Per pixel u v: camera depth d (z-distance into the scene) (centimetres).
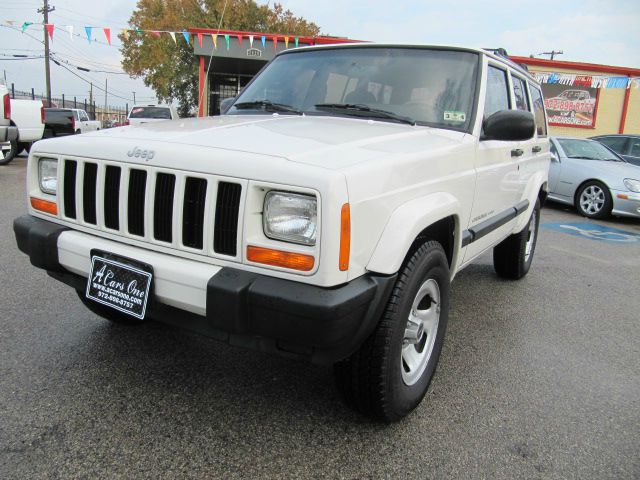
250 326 193
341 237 185
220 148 207
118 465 205
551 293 472
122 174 223
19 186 877
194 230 208
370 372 220
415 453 225
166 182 213
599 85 1634
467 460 222
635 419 264
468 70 320
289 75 354
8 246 501
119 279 221
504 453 229
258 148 206
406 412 244
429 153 246
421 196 236
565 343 358
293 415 247
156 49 2661
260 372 287
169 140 224
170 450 217
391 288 207
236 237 197
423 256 231
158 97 2895
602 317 417
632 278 545
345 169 191
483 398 276
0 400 244
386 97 314
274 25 2778
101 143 234
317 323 183
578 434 248
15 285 395
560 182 982
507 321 394
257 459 214
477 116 305
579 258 623
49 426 227
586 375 311
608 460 229
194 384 270
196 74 2667
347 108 312
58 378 267
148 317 232
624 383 304
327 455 220
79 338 313
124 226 226
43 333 317
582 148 1015
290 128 256
